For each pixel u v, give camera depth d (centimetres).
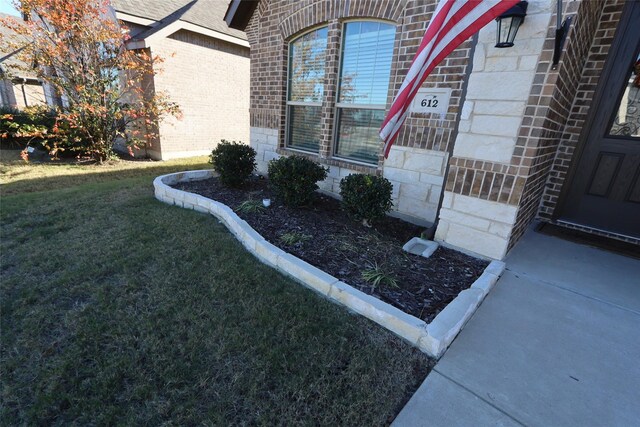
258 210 414
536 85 251
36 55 702
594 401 168
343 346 202
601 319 231
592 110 360
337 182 486
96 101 771
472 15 224
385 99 421
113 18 790
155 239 349
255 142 625
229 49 998
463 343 206
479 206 302
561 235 372
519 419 157
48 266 291
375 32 413
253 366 186
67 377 176
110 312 229
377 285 256
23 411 158
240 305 240
